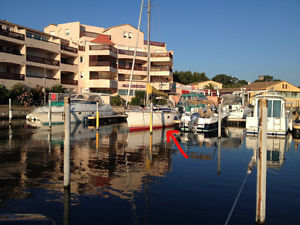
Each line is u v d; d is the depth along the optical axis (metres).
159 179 8.40
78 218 5.62
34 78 34.69
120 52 45.34
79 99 28.56
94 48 42.19
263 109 5.25
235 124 30.30
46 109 25.20
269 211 6.09
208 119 22.33
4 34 31.23
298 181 8.42
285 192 7.38
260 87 55.62
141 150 13.39
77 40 44.62
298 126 21.41
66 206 6.20
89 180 8.15
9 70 34.03
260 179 5.34
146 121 22.80
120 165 10.13
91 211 5.96
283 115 19.66
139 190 7.35
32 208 6.07
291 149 14.37
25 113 30.33
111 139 17.09
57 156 11.48
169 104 26.78
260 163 5.34
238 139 18.12
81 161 10.73
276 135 19.58
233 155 12.46
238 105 31.47
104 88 43.31
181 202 6.54
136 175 8.81
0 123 24.84
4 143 14.69
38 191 7.13
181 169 9.70
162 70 47.22
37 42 35.47
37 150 12.78
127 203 6.43
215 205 6.39
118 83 43.94
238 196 6.98
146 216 5.77
